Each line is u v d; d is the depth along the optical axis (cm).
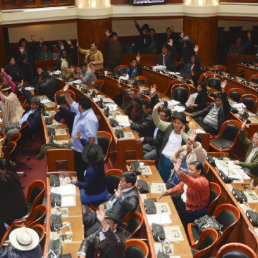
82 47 1639
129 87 1282
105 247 490
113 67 1572
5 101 999
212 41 1661
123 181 626
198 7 1598
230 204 663
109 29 1625
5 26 1486
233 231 658
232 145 943
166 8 1642
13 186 469
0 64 1516
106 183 752
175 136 763
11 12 1474
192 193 663
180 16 1667
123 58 1706
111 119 1002
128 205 618
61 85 1412
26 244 414
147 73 1478
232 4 1598
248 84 1265
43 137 1091
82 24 1595
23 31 1748
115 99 1313
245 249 537
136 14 1633
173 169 741
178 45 1695
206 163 780
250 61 1642
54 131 952
